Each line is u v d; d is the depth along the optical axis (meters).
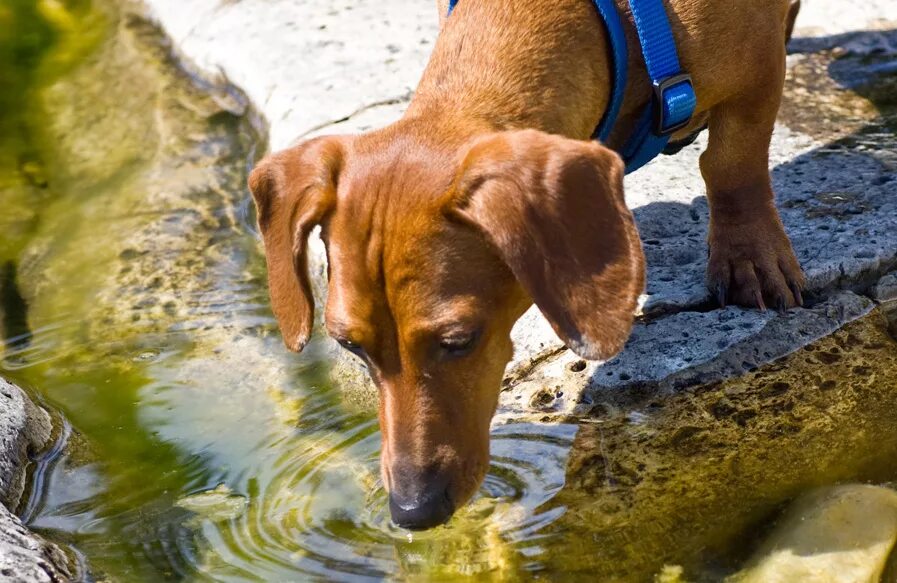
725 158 6.47
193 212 8.83
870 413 6.03
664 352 6.50
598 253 4.70
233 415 6.78
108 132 10.08
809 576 5.05
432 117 5.33
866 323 6.61
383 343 5.00
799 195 7.49
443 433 5.01
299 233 5.11
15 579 5.19
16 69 11.20
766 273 6.62
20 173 9.61
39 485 6.32
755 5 6.05
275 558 5.60
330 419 6.60
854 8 9.52
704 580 5.20
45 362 7.44
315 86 9.41
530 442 6.16
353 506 5.90
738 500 5.61
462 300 4.89
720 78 6.04
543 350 6.71
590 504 5.70
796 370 6.35
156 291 8.02
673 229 7.37
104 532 5.91
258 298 7.84
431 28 10.09
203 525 5.89
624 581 5.25
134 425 6.77
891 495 5.43
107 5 12.14
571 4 5.73
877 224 7.06
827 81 8.80
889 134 8.05
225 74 10.27
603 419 6.24
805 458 5.82
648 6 5.78
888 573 5.10
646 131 6.06
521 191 4.69
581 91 5.70
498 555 5.46
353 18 10.41
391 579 5.40
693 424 6.12
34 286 8.23
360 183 5.02
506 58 5.57
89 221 8.91
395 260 4.87
